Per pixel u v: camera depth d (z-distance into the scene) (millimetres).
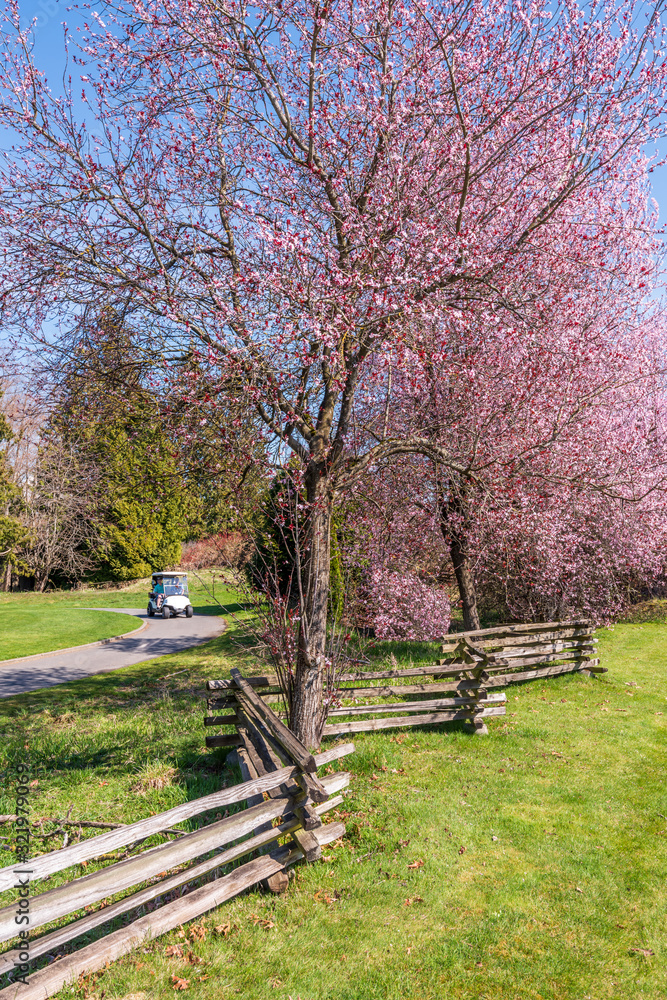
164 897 4125
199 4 6145
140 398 6727
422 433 9250
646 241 10336
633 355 10422
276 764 5090
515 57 7215
